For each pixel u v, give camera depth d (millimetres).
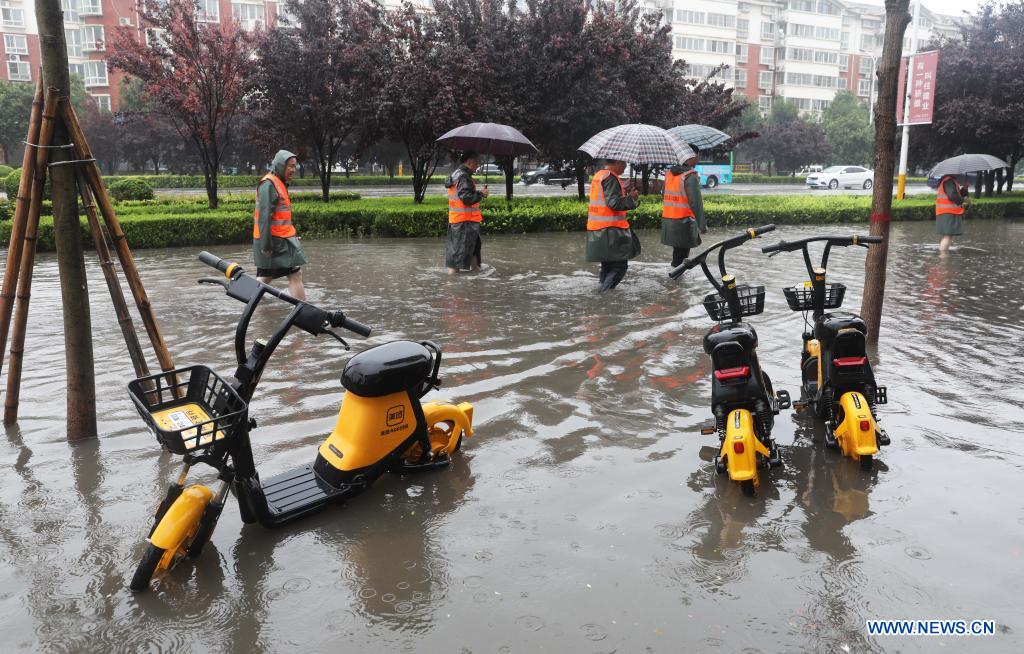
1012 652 2596
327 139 23344
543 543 3340
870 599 2900
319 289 9383
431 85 17953
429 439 4051
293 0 18953
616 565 3154
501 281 10000
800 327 7301
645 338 6891
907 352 6426
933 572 3078
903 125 25203
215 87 19094
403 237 15781
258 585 3041
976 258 12711
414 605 2891
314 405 5129
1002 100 25516
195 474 4078
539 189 36719
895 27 6020
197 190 37375
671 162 8562
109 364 6047
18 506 3691
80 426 4512
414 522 3561
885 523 3482
